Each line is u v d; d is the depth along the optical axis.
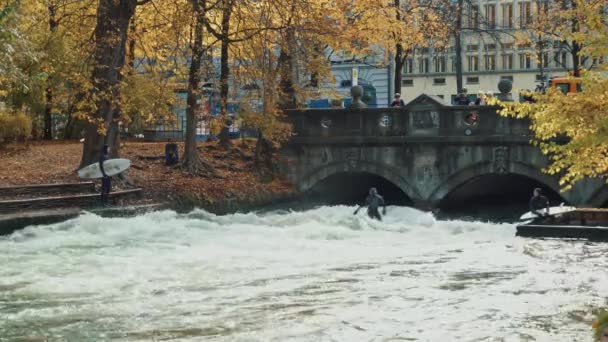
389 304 15.73
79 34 33.88
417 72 83.88
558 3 45.44
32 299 16.11
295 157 40.16
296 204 39.53
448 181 36.84
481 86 81.38
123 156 38.50
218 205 34.94
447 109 36.56
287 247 24.56
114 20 31.23
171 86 36.00
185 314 14.79
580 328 13.75
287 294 16.73
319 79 37.25
